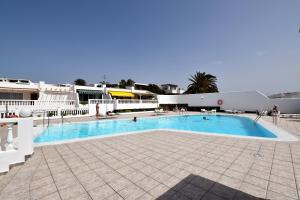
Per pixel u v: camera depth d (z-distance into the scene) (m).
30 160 5.70
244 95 27.70
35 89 24.41
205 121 22.67
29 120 5.88
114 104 27.05
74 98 25.92
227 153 6.43
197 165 5.26
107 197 3.54
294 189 3.82
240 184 4.06
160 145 7.68
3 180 4.27
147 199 3.47
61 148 7.16
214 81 43.94
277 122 16.17
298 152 6.48
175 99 35.84
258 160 5.64
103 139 8.95
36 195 3.60
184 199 3.47
